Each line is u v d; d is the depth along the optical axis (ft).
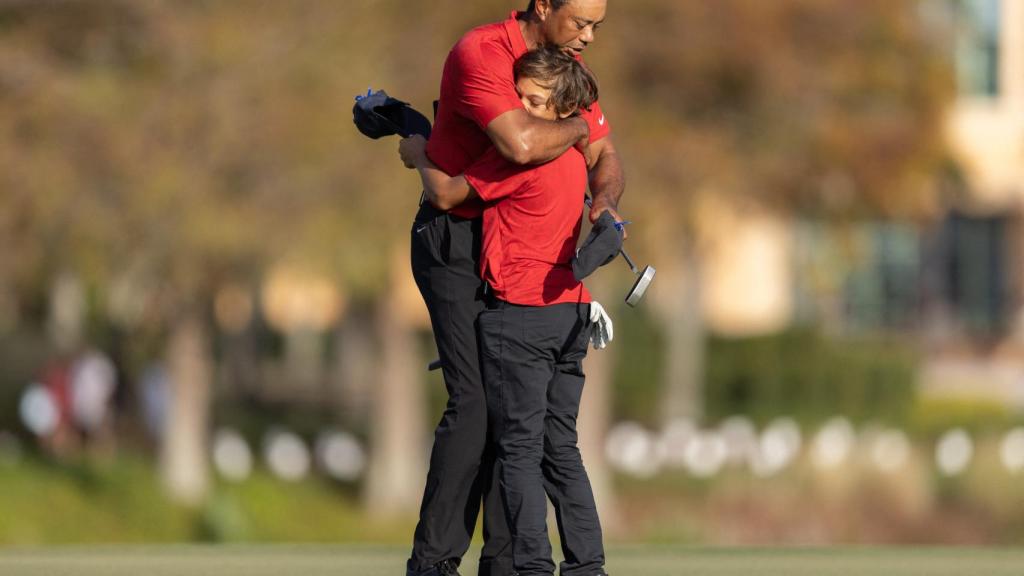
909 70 248.32
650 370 304.91
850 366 290.35
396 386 236.43
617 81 213.05
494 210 53.67
